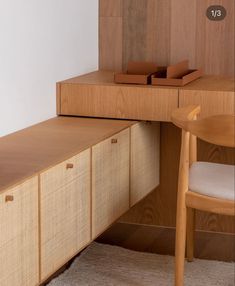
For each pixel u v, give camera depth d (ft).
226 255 11.84
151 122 11.99
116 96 11.23
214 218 12.64
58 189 8.67
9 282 7.59
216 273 11.01
